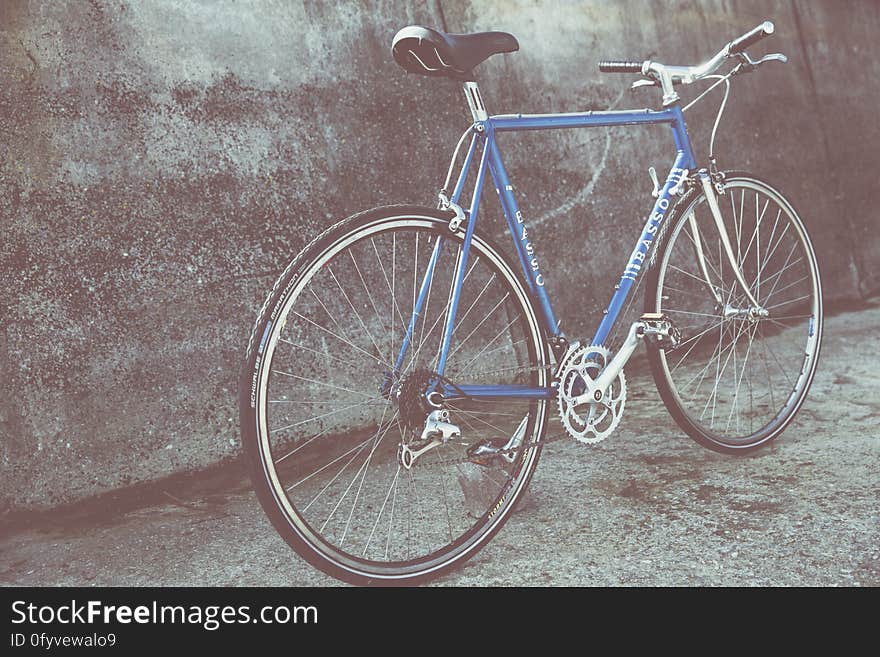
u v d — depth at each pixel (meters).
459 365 2.97
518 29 3.37
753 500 2.19
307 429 2.73
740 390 3.14
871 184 4.79
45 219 2.31
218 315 2.58
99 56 2.38
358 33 2.92
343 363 2.81
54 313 2.33
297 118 2.76
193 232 2.54
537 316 2.13
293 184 2.74
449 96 3.15
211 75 2.59
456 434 1.87
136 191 2.45
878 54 4.98
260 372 1.75
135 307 2.44
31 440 2.31
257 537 2.19
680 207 2.42
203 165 2.56
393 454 2.70
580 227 3.48
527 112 3.35
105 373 2.40
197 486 2.53
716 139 4.03
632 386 3.29
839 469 2.34
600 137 3.59
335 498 2.38
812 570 1.83
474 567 1.96
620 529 2.08
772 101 4.32
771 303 4.08
